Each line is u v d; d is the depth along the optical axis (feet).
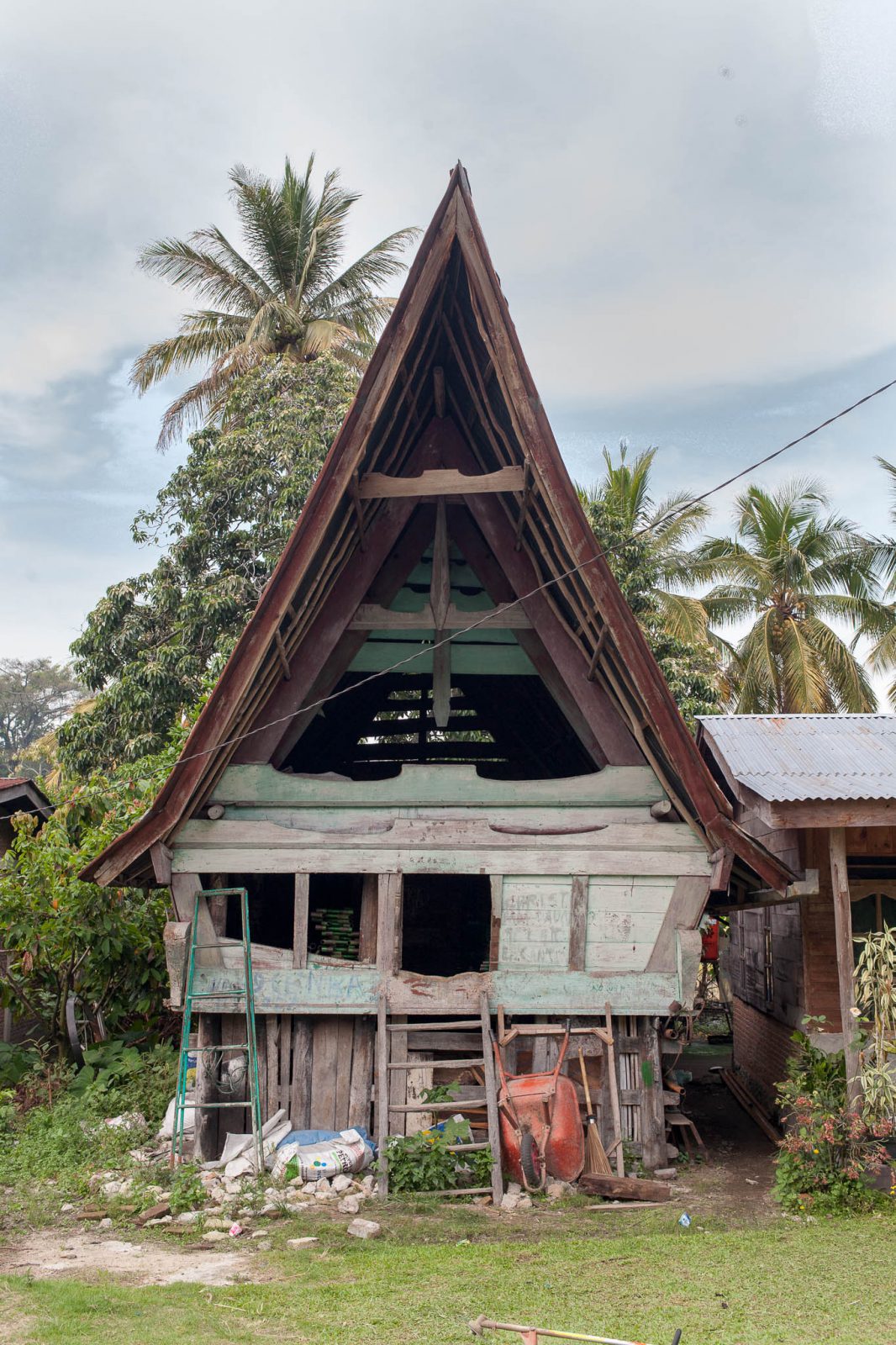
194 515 77.77
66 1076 42.42
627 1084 34.78
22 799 57.62
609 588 33.42
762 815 33.68
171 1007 34.76
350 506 34.71
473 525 38.73
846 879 33.32
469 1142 33.50
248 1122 35.17
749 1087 50.08
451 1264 25.04
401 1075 35.01
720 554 104.06
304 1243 26.73
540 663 37.68
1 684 178.91
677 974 34.76
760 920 47.93
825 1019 34.32
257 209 92.53
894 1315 21.63
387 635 39.09
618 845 35.32
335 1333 20.38
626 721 36.06
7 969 47.14
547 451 33.47
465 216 33.63
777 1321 21.25
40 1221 28.89
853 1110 31.24
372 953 36.19
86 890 44.47
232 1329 20.51
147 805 50.06
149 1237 27.63
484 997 34.63
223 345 94.17
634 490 101.81
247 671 33.96
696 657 81.66
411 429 38.91
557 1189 31.81
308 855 35.50
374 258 96.12
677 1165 35.88
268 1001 34.83
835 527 98.12
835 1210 29.99
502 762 56.80
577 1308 21.94
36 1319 20.99
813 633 94.48
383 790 35.91
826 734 40.57
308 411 77.77
